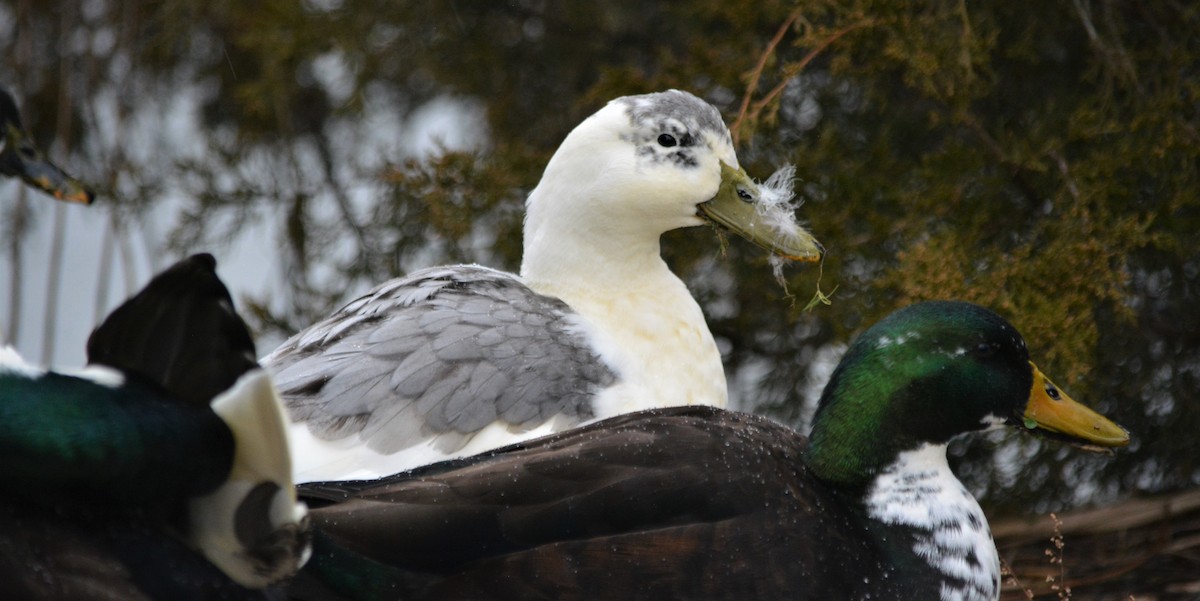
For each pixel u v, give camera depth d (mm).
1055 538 10875
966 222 11859
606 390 9141
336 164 15172
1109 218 11508
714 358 9953
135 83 15438
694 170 9750
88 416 6066
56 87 15586
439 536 7246
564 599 7262
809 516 7719
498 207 12914
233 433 6027
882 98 12422
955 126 12430
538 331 9195
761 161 12523
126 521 6289
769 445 8102
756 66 12047
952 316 8078
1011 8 12461
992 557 8039
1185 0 12531
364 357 8766
